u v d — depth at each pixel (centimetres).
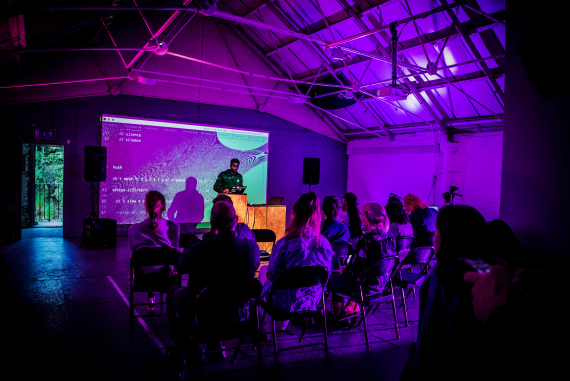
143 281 345
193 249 258
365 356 319
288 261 305
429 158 1016
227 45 1030
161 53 677
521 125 165
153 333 352
